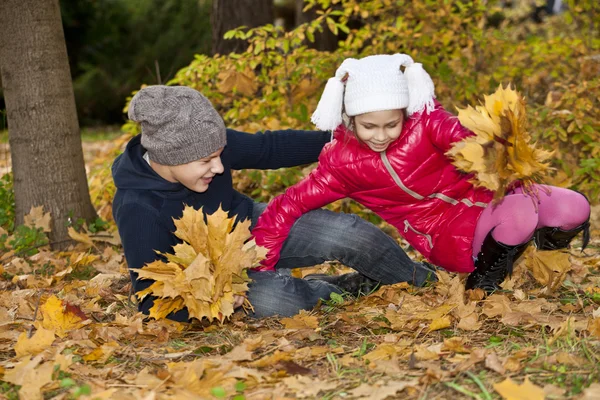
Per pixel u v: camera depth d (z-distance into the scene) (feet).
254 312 10.08
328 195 10.09
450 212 10.07
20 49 14.46
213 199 10.32
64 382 7.52
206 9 48.67
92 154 33.32
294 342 8.98
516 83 19.31
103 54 47.88
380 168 9.68
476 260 10.34
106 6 48.14
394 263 10.77
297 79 16.78
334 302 10.40
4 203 15.84
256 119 17.10
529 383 6.85
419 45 18.01
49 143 14.74
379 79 8.98
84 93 46.24
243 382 7.52
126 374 8.07
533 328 8.96
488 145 8.39
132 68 47.19
